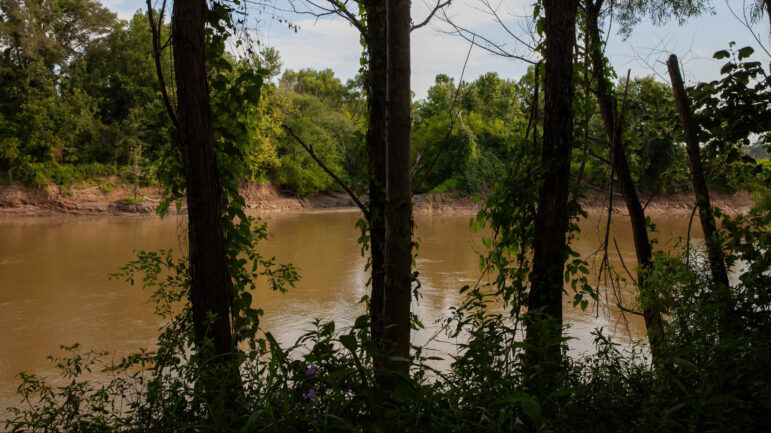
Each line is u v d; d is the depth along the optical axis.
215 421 1.90
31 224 30.77
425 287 12.17
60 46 43.19
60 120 39.06
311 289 12.19
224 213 3.44
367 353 2.21
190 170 3.08
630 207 5.28
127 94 44.34
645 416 1.98
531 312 3.12
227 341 3.15
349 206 50.91
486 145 43.44
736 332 3.22
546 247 3.66
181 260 3.67
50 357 2.80
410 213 3.38
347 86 75.44
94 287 12.68
